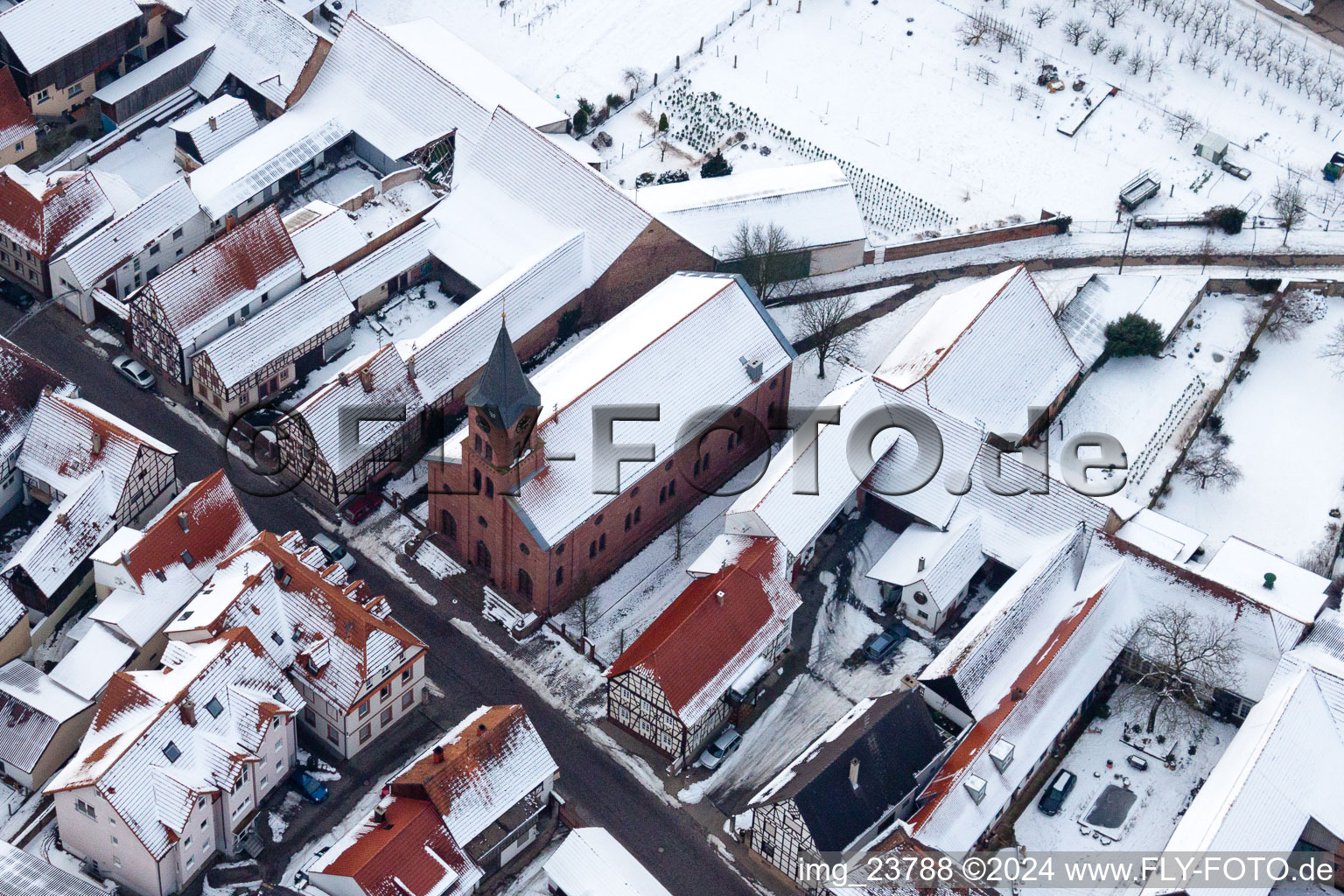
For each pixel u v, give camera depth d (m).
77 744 150.50
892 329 197.00
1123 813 154.12
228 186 195.50
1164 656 161.50
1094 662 160.38
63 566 159.75
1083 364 190.38
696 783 154.50
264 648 149.75
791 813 142.50
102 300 184.12
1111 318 195.50
